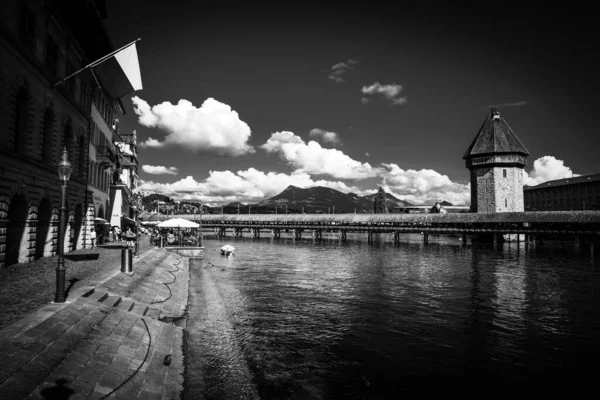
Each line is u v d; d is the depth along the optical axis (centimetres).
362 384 1038
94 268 1897
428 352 1288
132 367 888
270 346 1302
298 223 9788
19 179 1894
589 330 1552
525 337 1457
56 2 2253
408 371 1131
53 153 2336
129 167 8450
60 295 1069
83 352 843
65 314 984
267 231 15750
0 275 1628
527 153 8638
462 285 2608
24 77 1878
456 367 1167
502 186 8581
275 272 3216
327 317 1714
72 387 702
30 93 1958
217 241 8550
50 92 2225
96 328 992
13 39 1706
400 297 2178
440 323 1638
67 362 774
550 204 11881
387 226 8425
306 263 3966
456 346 1351
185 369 1020
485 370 1147
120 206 4666
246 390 958
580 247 6575
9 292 1247
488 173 8738
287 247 6675
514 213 7069
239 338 1365
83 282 1467
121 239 4606
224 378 1012
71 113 2653
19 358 709
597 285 2634
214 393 923
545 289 2464
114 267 1959
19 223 2033
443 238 11506
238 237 10531
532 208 12700
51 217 2391
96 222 3650
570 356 1266
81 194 2998
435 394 995
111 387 765
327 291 2342
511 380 1082
